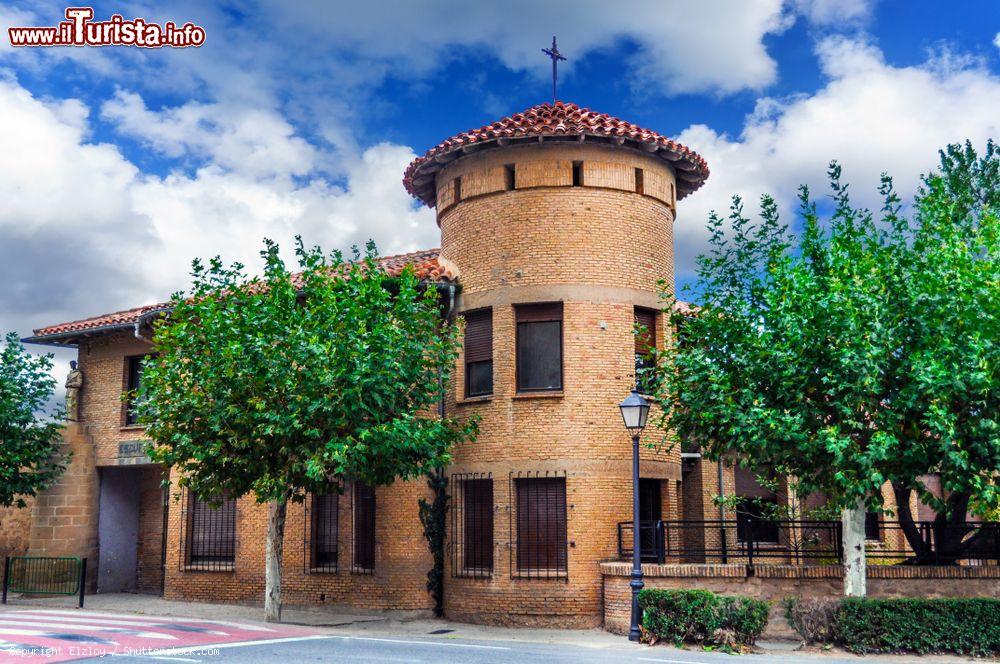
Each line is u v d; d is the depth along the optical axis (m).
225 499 23.19
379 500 20.55
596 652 14.62
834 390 14.97
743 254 17.03
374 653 13.34
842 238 16.14
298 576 21.33
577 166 20.72
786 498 24.31
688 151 21.42
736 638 15.39
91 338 26.17
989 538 18.38
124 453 24.86
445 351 18.55
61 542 24.53
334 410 16.39
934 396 14.57
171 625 16.44
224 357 16.66
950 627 15.04
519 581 19.08
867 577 16.97
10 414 22.31
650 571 17.55
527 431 19.62
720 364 16.58
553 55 22.28
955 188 21.52
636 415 16.84
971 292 14.87
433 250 24.89
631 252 20.53
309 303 17.64
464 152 20.98
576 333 19.81
